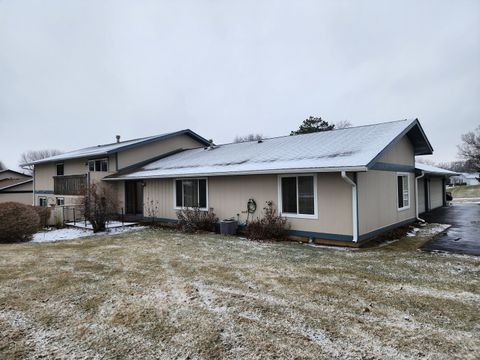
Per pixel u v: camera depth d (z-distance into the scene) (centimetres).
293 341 349
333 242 885
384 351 328
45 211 1329
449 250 791
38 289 529
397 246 850
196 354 328
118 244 930
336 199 874
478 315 410
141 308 444
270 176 1017
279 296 482
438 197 2075
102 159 1695
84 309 445
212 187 1193
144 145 1733
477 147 4575
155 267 657
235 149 1447
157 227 1312
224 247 859
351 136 1102
